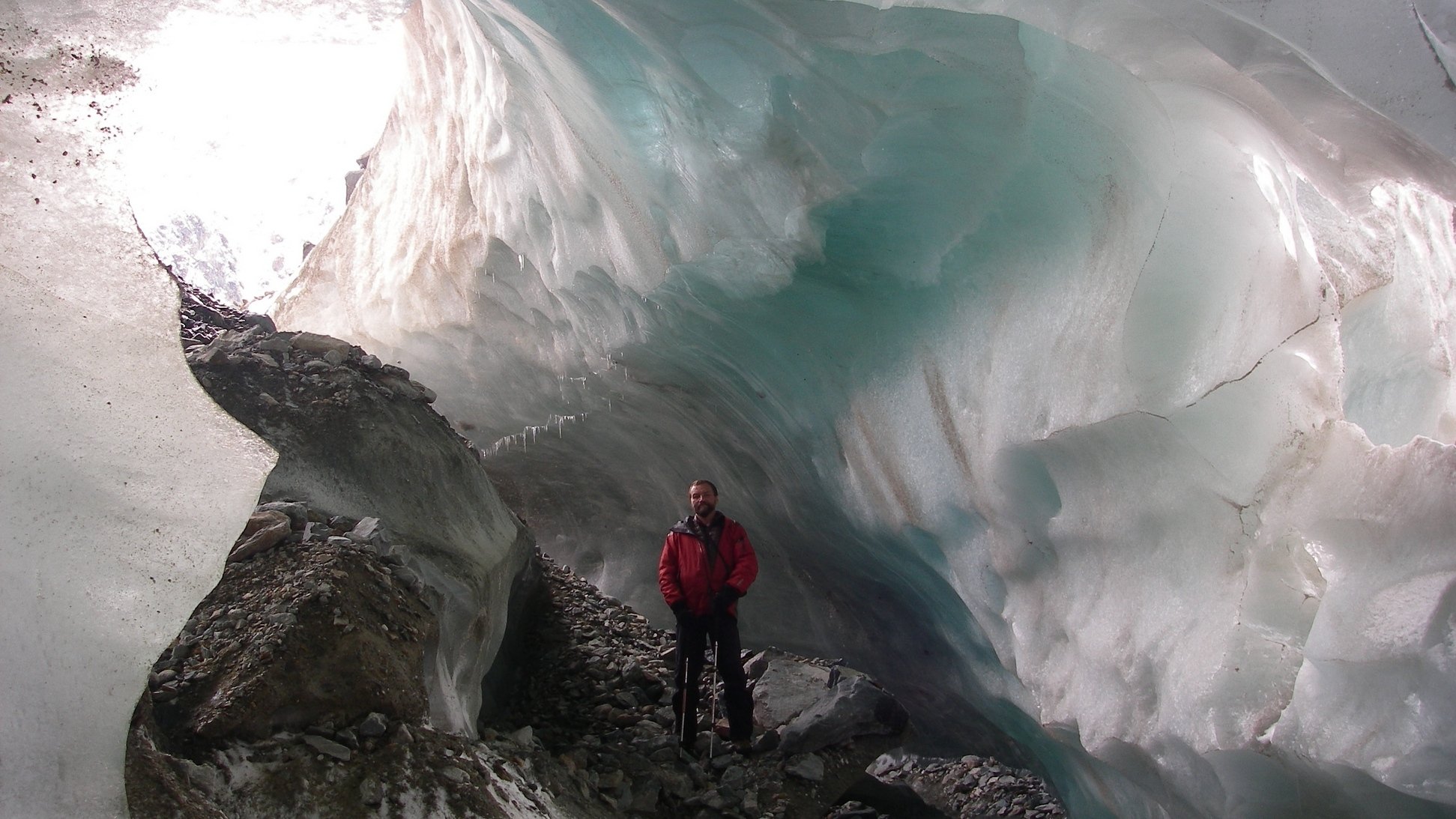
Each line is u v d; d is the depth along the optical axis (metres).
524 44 6.66
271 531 3.93
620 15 5.66
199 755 3.05
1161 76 4.36
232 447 3.52
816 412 6.29
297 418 4.71
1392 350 4.64
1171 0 4.16
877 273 5.62
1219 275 4.36
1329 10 3.86
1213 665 4.10
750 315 6.29
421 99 9.42
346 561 3.83
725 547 5.05
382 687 3.47
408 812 3.19
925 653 6.60
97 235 3.94
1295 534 4.03
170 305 3.84
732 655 4.96
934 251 5.36
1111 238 4.58
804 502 6.80
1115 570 4.59
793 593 7.57
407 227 9.33
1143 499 4.47
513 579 5.61
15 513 2.91
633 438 8.15
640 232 6.43
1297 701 3.80
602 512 8.52
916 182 5.22
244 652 3.37
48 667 2.69
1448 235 4.32
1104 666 4.55
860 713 5.22
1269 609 4.07
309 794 3.08
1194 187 4.43
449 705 3.87
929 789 6.24
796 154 5.50
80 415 3.27
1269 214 4.30
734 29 5.30
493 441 8.88
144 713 2.98
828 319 5.98
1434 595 3.50
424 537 4.54
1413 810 3.52
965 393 5.27
